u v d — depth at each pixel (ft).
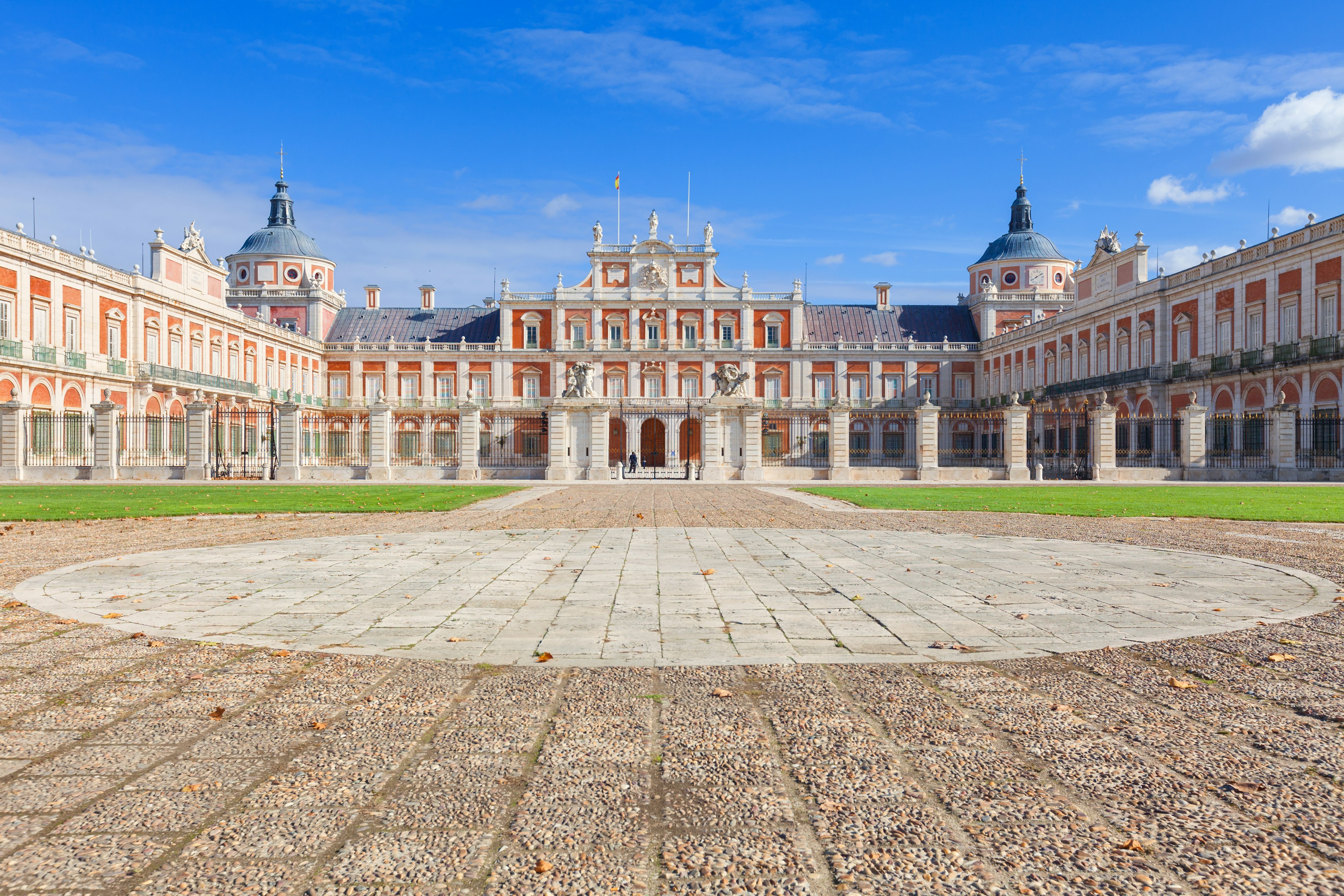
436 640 24.20
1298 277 134.21
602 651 22.97
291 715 17.92
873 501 81.51
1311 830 12.69
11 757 15.61
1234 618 26.68
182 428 172.76
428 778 14.69
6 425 123.44
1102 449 129.29
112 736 16.72
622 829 12.90
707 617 27.14
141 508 71.15
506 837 12.66
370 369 247.91
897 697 18.89
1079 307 200.75
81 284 148.87
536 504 79.56
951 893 11.12
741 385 145.48
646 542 46.96
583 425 136.56
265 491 98.17
